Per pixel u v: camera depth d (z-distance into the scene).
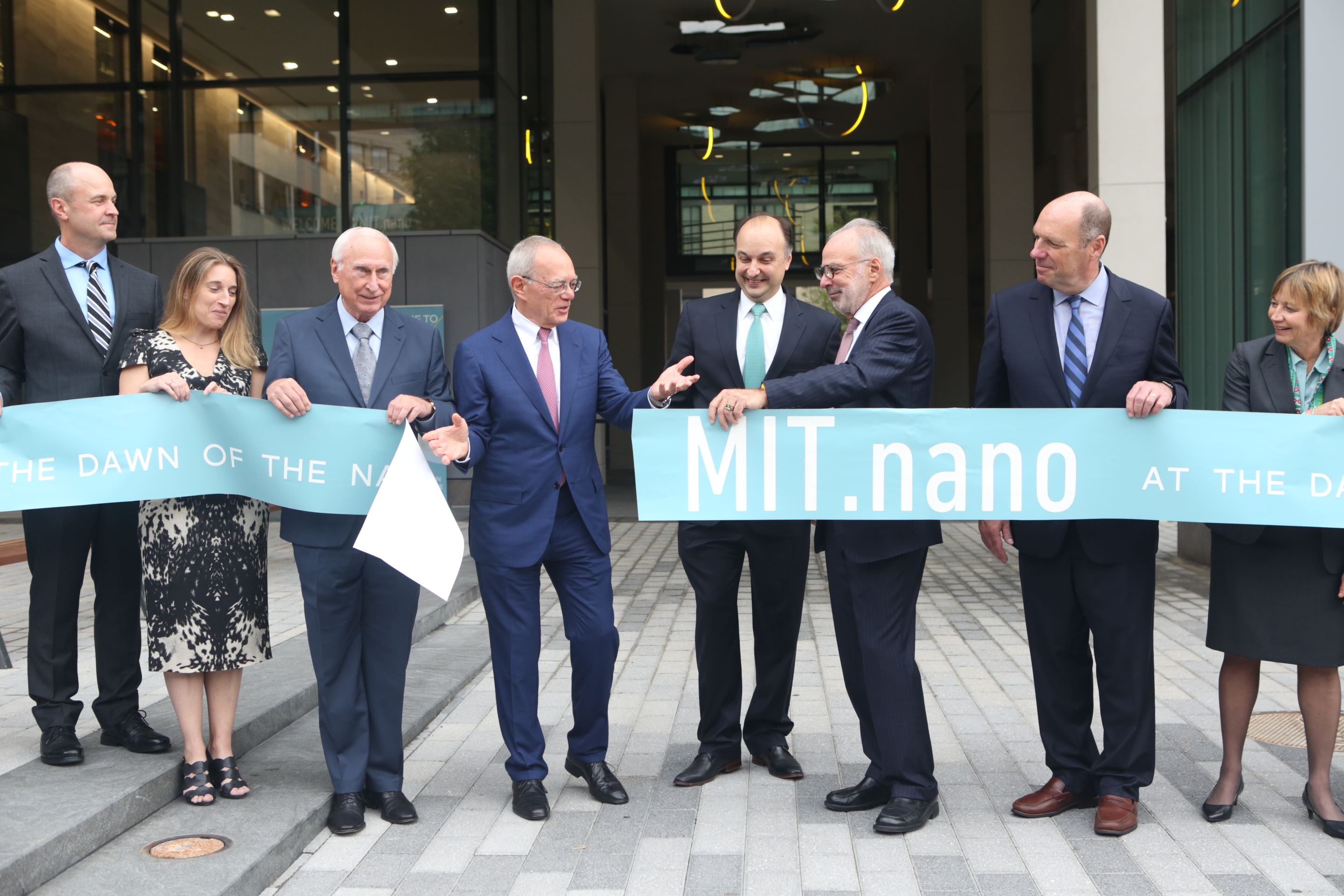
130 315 3.44
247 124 13.20
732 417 3.26
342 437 3.21
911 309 3.34
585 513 3.39
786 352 3.61
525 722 3.35
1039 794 3.31
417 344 3.38
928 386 3.46
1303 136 5.52
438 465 3.35
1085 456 3.21
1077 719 3.33
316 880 2.86
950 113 22.30
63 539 3.21
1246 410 3.38
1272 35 8.02
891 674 3.21
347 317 3.33
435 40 13.16
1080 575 3.21
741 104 24.28
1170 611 6.56
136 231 13.20
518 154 14.33
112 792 2.96
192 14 13.14
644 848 3.05
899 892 2.74
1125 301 3.25
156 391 3.12
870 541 3.24
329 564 3.20
